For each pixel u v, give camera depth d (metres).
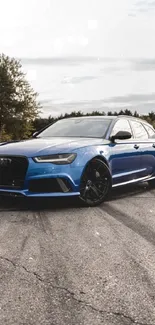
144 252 3.34
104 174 5.61
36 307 2.28
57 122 7.05
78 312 2.22
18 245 3.49
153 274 2.82
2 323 2.09
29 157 5.05
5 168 5.16
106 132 6.20
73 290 2.52
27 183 5.02
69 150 5.27
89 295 2.45
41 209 5.14
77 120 6.87
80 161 5.27
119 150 6.13
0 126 37.88
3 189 5.17
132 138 6.77
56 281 2.67
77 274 2.80
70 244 3.55
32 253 3.27
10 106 37.81
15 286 2.57
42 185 5.07
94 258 3.16
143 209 5.29
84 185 5.35
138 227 4.23
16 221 4.43
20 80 38.12
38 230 4.04
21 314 2.19
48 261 3.07
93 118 6.81
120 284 2.63
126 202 5.86
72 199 5.86
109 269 2.91
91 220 4.55
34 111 38.62
